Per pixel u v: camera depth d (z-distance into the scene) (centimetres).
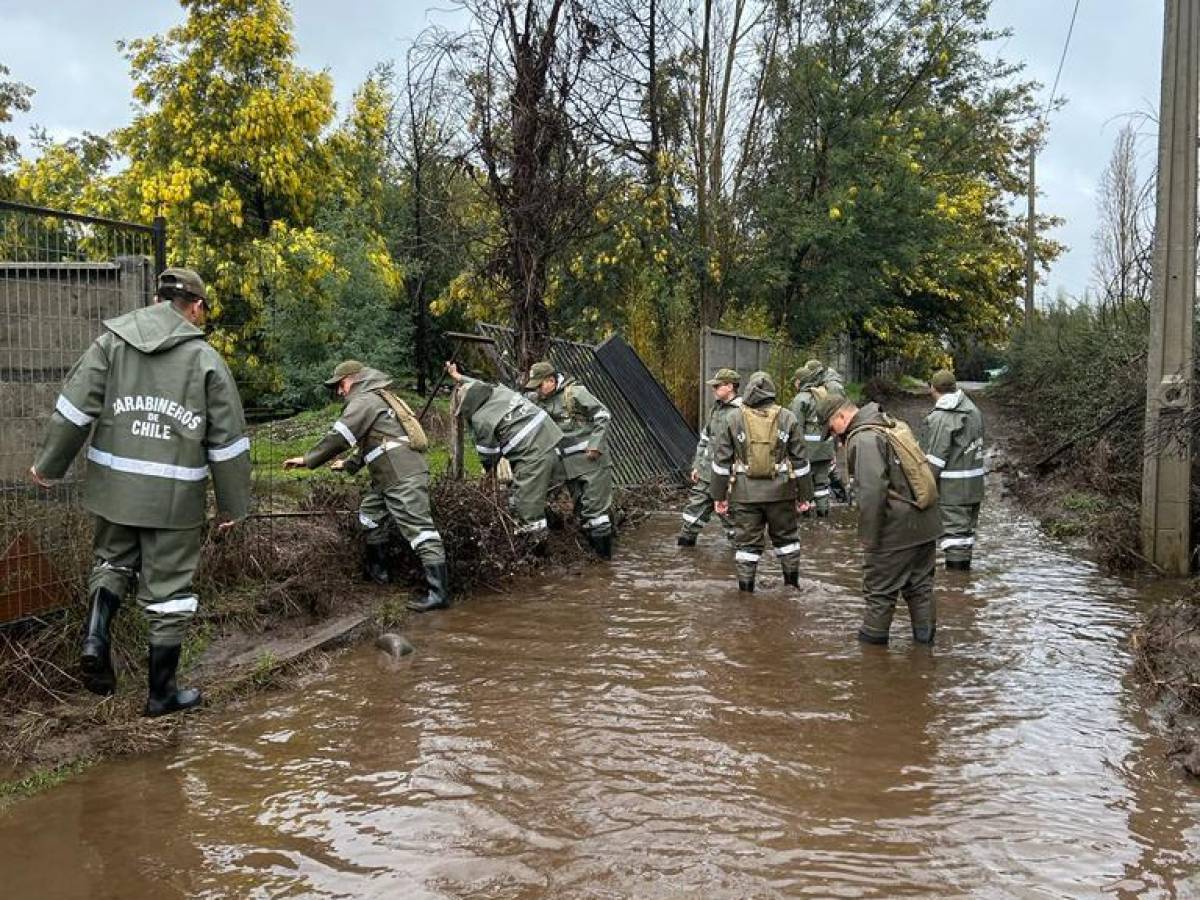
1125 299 1357
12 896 330
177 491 472
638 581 809
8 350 547
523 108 952
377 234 1956
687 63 1895
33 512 526
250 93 1828
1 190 2073
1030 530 1067
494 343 987
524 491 816
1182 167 808
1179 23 808
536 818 387
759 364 1717
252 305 1809
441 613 705
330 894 331
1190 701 502
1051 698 527
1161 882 339
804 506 792
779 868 347
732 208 2028
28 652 488
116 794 407
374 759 445
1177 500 820
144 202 1758
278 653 579
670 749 456
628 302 1648
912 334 3206
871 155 2191
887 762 441
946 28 2281
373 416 704
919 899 327
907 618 695
